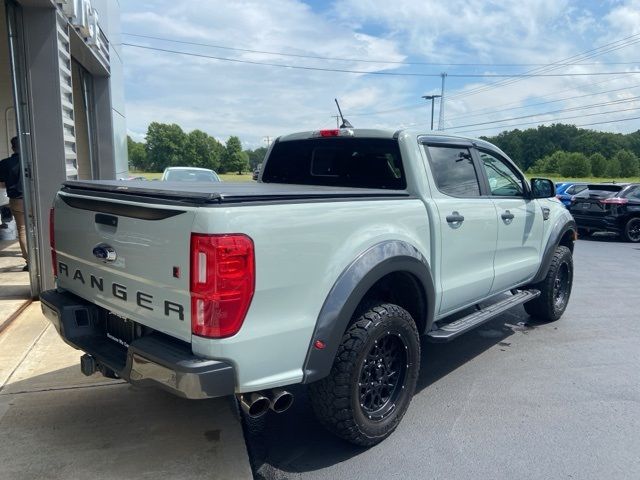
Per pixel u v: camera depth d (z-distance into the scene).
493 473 2.97
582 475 2.97
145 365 2.47
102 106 9.93
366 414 3.10
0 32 9.30
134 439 3.17
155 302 2.55
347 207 2.89
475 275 4.20
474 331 5.62
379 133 3.88
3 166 7.19
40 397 3.69
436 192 3.78
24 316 5.44
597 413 3.73
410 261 3.21
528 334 5.53
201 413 3.54
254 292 2.39
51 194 5.95
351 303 2.80
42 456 2.96
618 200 14.15
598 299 7.16
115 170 10.27
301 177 4.64
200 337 2.35
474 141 4.39
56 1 5.78
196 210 2.31
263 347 2.47
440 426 3.51
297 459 3.10
